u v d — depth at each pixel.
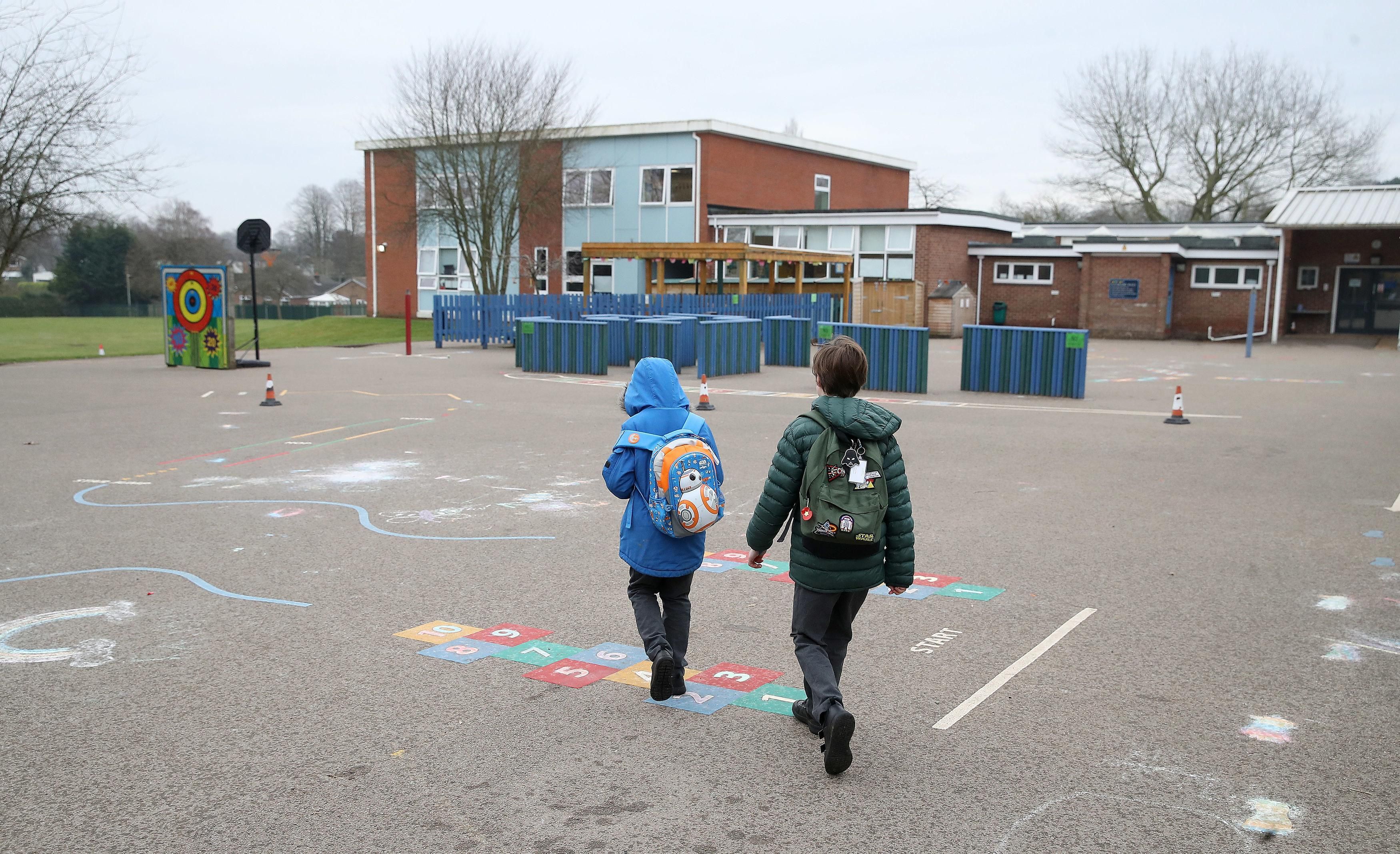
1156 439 13.12
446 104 36.62
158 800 3.89
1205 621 6.07
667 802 3.88
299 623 6.05
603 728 4.57
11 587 6.75
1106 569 7.21
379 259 46.84
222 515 8.91
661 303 29.22
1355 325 35.56
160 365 24.16
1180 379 21.30
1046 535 8.18
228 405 16.48
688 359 24.03
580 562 7.42
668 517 4.59
